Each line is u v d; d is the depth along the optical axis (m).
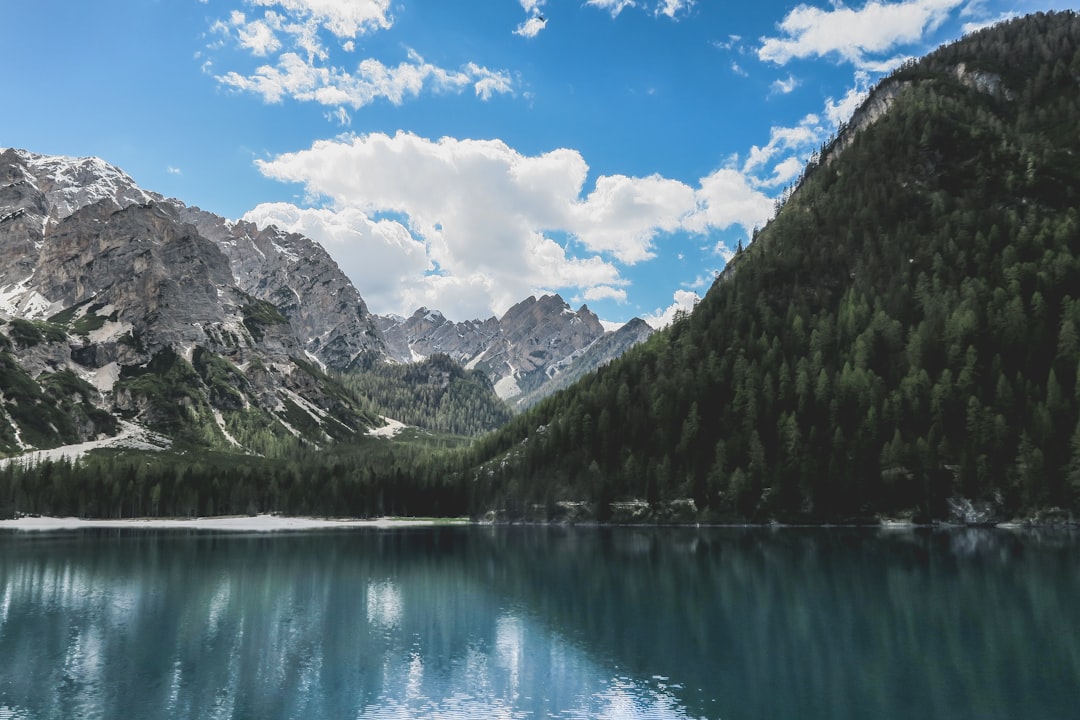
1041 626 58.91
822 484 164.38
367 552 127.31
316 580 91.00
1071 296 168.62
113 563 108.75
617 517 188.75
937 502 152.75
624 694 42.84
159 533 182.50
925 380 167.25
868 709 39.28
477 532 184.38
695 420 191.12
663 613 67.44
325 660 51.47
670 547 128.50
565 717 39.03
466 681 46.06
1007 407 153.50
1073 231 186.88
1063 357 156.75
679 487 185.00
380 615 68.19
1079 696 41.19
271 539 160.75
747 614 65.75
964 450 153.62
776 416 182.25
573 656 51.81
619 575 92.31
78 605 73.62
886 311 195.88
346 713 40.16
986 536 131.88
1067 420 145.88
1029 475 143.50
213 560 113.44
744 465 178.00
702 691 43.09
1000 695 41.41
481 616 67.31
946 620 61.41
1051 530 137.12
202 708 41.19
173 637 59.12
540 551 126.12
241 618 66.88
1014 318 167.00
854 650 52.09
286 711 40.53
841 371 184.62
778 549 119.50
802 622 61.81
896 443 160.50
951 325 175.12
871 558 103.31
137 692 44.16
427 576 94.12
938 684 43.59
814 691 42.59
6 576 94.00
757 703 40.66
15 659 51.88
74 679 46.97
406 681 46.19
